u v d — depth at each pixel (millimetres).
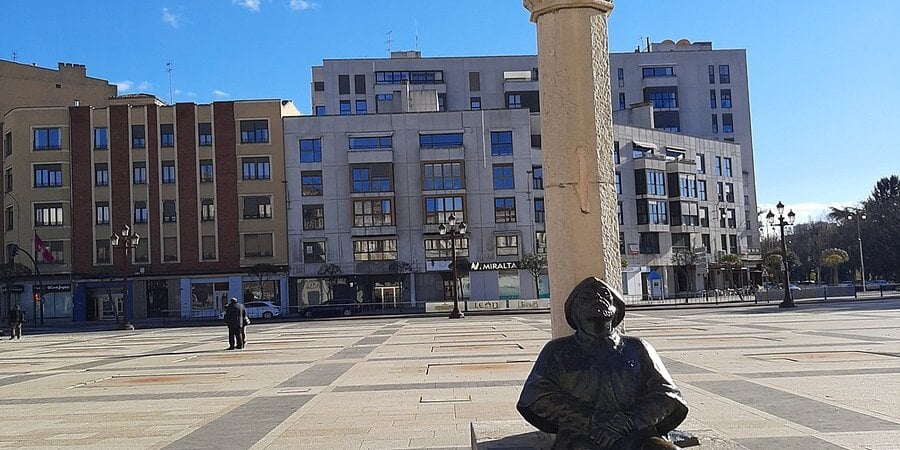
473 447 6141
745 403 9742
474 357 17078
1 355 23984
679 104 82750
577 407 4879
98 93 65375
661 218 65812
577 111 6316
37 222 55281
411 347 20703
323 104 82375
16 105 61188
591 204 6262
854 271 92438
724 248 72375
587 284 5223
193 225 55688
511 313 45062
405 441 8172
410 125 56844
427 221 55906
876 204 88938
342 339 25453
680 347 17734
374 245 55719
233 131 56312
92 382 15172
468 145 56844
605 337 5129
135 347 25781
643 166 65000
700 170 71438
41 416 10898
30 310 54688
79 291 54938
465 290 55219
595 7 6441
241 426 9516
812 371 12781
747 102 84000
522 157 56781
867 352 15453
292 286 55375
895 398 9961
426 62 78750
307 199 56000
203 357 20266
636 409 4824
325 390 12547
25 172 55562
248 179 56062
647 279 63531
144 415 10672
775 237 108562
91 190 55750
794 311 35281
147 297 55219
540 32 6531
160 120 56438
